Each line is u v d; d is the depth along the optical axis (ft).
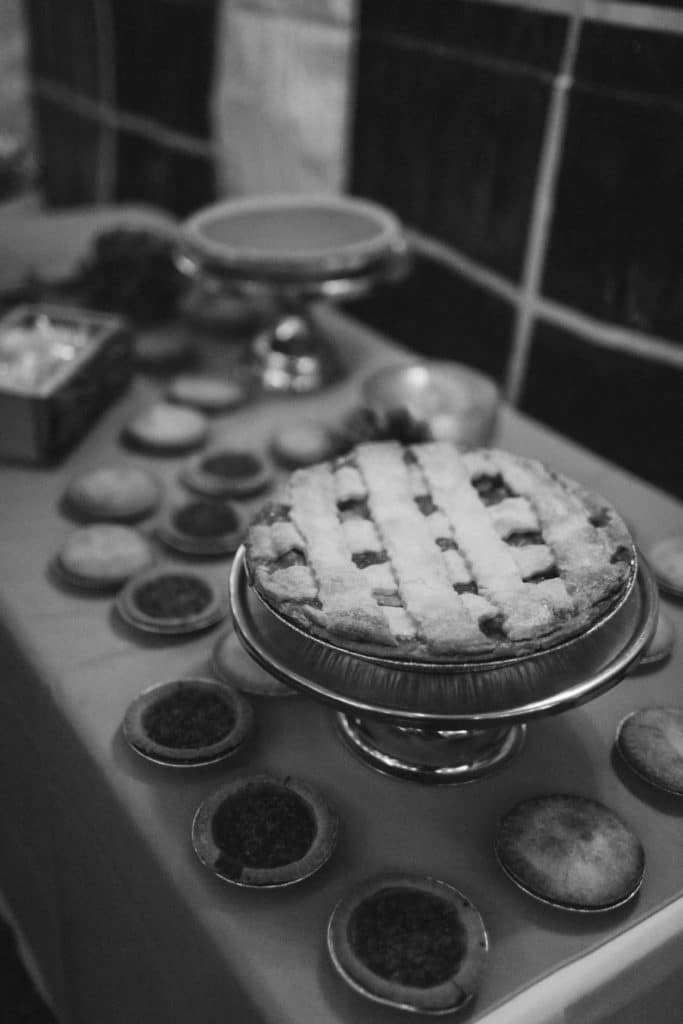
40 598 2.79
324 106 4.49
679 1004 2.19
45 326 3.70
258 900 2.12
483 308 4.08
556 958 2.04
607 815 2.24
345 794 2.32
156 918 2.23
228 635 2.67
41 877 2.95
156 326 4.17
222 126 5.22
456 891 2.09
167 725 2.41
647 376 3.59
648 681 2.60
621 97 3.30
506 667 2.10
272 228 3.92
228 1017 2.05
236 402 3.61
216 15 4.89
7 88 6.73
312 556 2.33
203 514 3.01
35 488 3.21
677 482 3.65
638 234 3.43
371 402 3.24
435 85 3.90
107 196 6.54
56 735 2.53
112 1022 2.69
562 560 2.31
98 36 5.85
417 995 1.93
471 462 2.65
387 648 2.10
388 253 3.62
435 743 2.38
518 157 3.69
